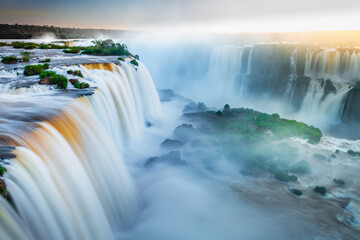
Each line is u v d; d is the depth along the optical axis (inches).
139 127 1358.3
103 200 682.2
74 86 998.4
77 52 1923.0
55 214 485.7
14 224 390.6
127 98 1298.0
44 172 505.7
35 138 565.9
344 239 685.3
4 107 724.0
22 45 2214.6
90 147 744.3
